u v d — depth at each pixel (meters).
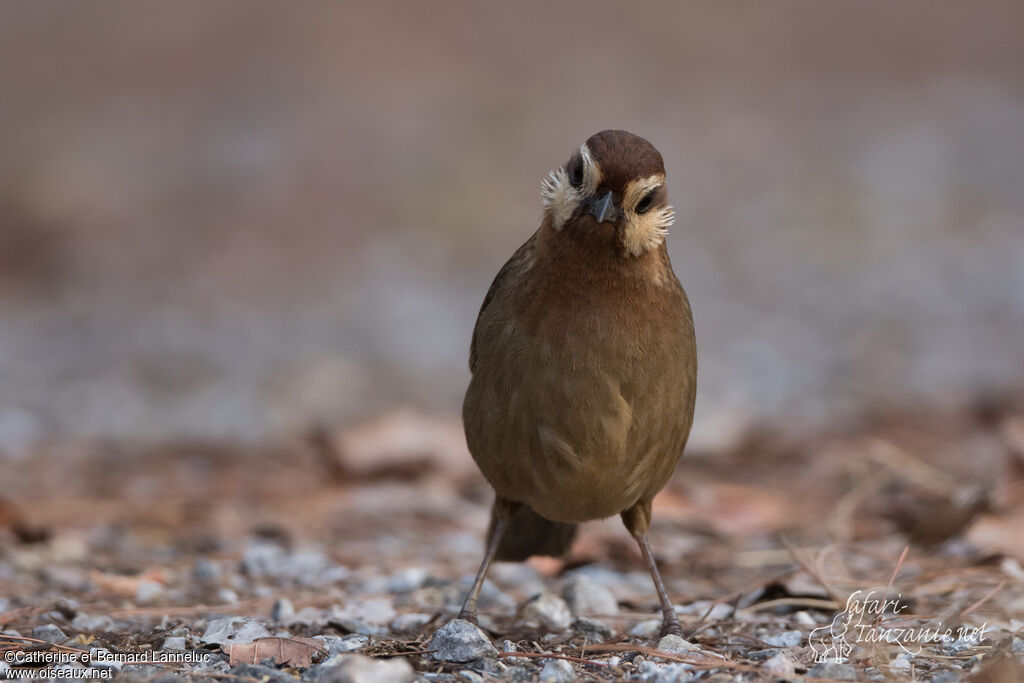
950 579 7.91
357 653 6.23
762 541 9.41
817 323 18.83
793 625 7.04
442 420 12.59
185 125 28.97
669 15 34.50
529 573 8.82
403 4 34.06
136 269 23.23
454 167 26.72
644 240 6.42
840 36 33.88
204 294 21.66
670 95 30.75
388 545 9.65
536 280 6.54
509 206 25.11
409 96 29.95
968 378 15.45
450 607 7.75
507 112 29.19
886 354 16.75
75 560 8.92
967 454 11.93
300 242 24.17
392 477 11.60
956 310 19.09
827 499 10.68
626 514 7.15
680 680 5.67
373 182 26.39
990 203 24.50
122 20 33.19
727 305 20.03
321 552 9.37
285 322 19.81
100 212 25.67
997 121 28.55
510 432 6.62
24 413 14.95
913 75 31.88
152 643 6.53
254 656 5.98
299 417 14.52
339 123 28.66
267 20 33.28
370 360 17.55
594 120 29.05
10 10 33.16
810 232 23.58
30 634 6.64
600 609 7.58
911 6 35.25
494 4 34.34
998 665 5.54
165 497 11.09
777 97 30.66
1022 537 8.70
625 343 6.47
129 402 15.51
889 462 11.53
